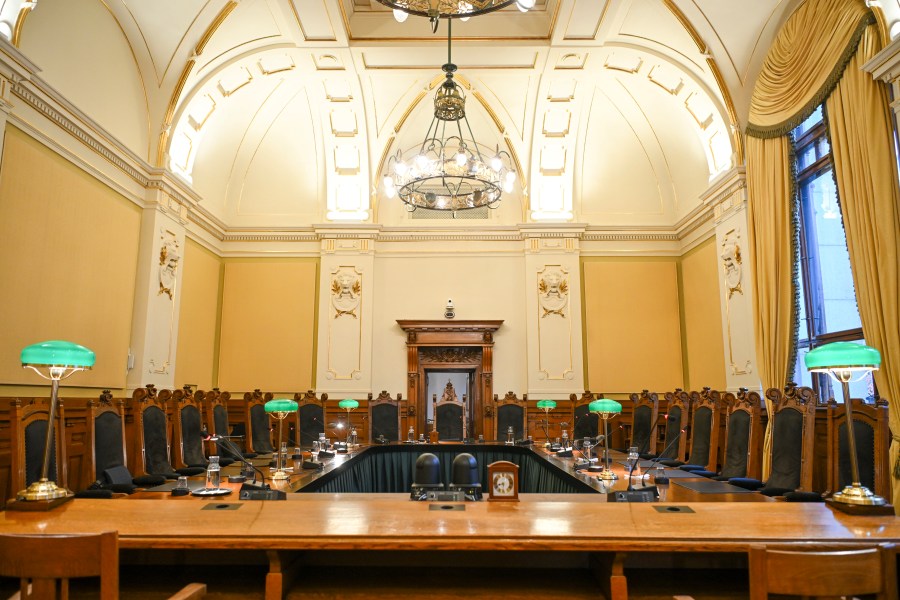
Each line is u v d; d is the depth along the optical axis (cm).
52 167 543
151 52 671
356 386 940
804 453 411
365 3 762
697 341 916
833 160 542
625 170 1001
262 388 952
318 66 826
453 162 571
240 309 971
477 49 788
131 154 664
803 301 678
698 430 596
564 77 852
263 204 1002
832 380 626
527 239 977
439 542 194
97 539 157
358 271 969
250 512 227
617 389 955
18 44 482
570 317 959
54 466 348
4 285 484
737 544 193
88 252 601
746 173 709
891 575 149
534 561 231
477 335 963
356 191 990
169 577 224
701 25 683
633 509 234
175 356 771
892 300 468
